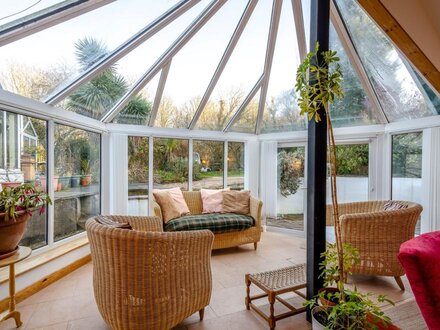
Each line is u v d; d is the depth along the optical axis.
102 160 3.83
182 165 4.49
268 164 4.70
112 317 1.65
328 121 1.57
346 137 4.24
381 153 4.04
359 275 2.84
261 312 1.99
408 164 3.77
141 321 1.61
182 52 3.12
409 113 3.63
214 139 4.66
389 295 2.39
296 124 4.46
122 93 3.43
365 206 3.46
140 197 4.14
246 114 4.53
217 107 4.26
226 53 3.25
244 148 5.00
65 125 3.17
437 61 2.44
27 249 1.93
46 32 2.22
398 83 3.35
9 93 2.34
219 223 3.46
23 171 2.62
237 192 4.11
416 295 1.07
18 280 2.28
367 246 2.50
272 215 4.67
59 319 2.02
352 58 3.24
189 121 4.36
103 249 1.62
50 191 2.89
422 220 3.42
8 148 2.46
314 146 1.90
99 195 3.85
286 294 2.40
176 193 3.91
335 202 1.57
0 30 2.03
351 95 3.78
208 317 2.05
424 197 3.41
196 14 2.65
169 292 1.67
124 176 3.87
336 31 2.96
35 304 2.24
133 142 4.09
